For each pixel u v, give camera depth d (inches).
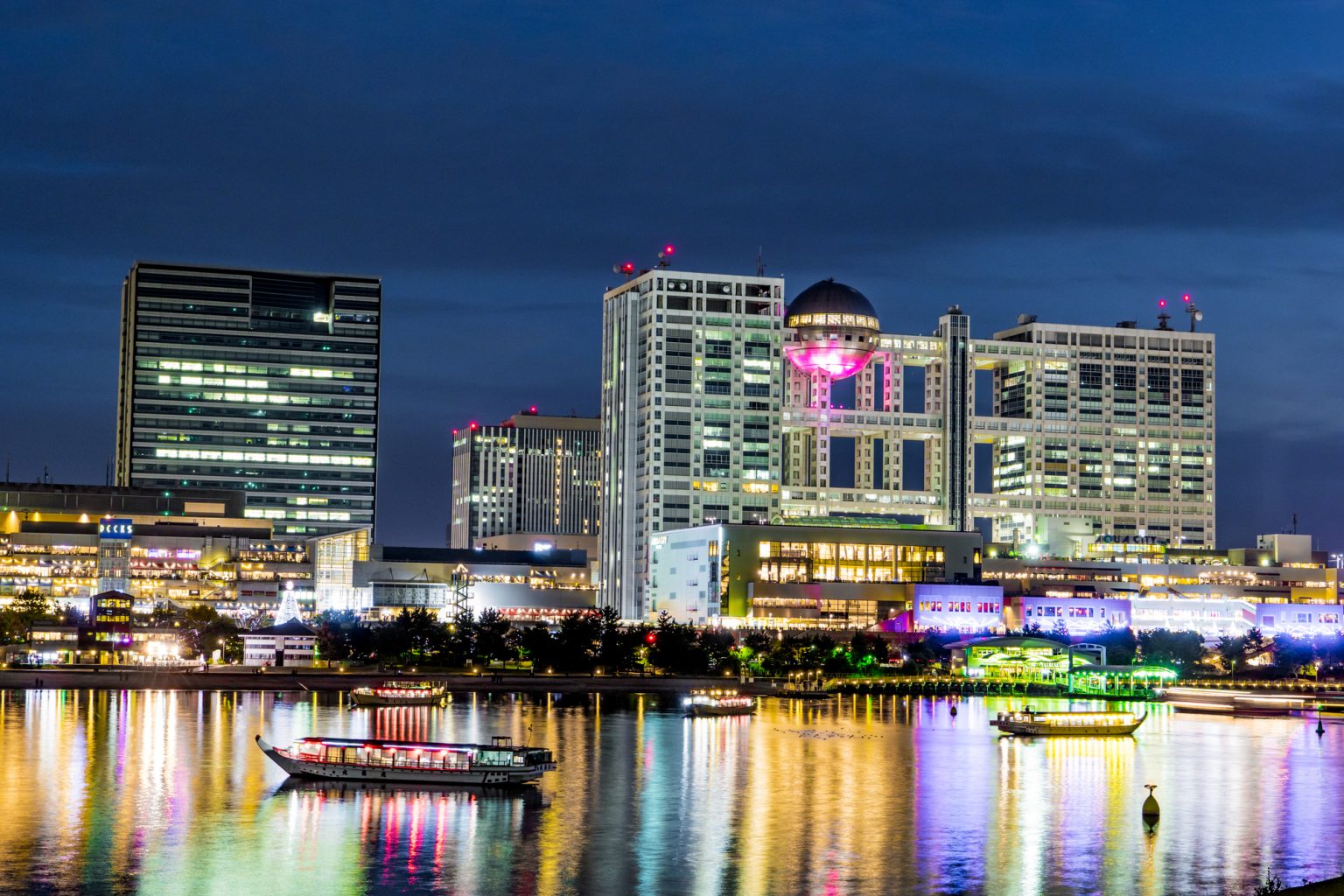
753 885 6166.3
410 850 6732.3
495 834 7096.5
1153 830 7534.5
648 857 6663.4
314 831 7101.4
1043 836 7283.5
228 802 7859.3
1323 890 5167.3
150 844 6815.9
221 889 6028.5
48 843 6830.7
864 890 6107.3
